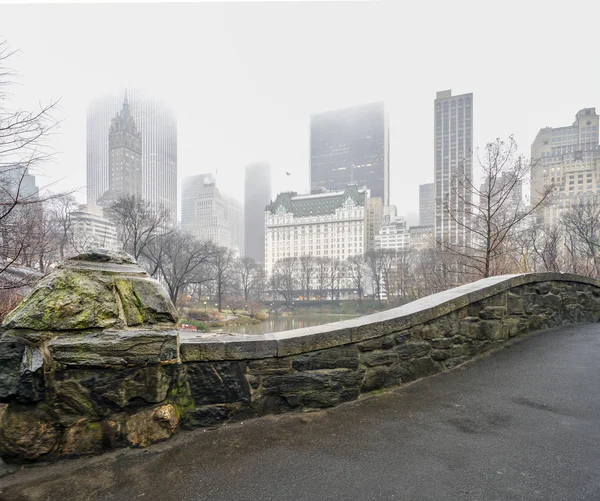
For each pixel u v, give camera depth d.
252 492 2.05
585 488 2.04
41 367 2.29
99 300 2.57
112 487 2.09
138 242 31.73
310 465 2.32
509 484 2.08
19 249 5.90
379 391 3.56
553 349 4.84
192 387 2.79
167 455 2.43
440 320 4.20
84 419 2.39
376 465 2.31
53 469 2.25
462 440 2.63
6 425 2.24
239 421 2.91
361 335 3.45
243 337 3.11
